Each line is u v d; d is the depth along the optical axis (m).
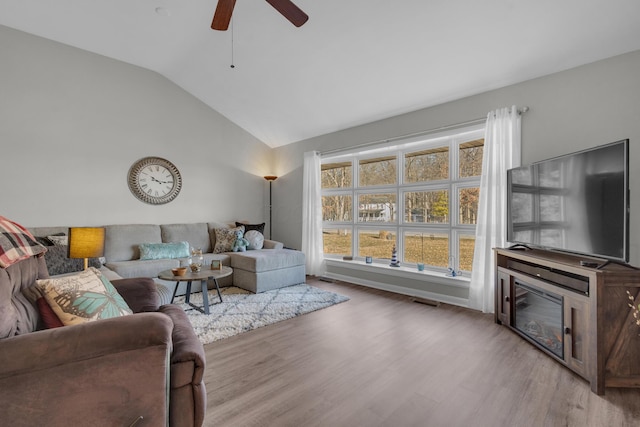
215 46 3.53
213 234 4.71
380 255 4.29
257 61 3.61
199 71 4.15
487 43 2.54
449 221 3.58
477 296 3.12
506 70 2.77
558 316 2.08
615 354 1.74
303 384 1.81
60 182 3.61
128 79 4.11
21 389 0.91
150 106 4.31
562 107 2.63
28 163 3.41
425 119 3.60
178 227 4.39
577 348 1.90
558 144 2.65
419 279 3.67
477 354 2.18
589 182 1.99
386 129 3.99
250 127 5.27
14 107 3.33
